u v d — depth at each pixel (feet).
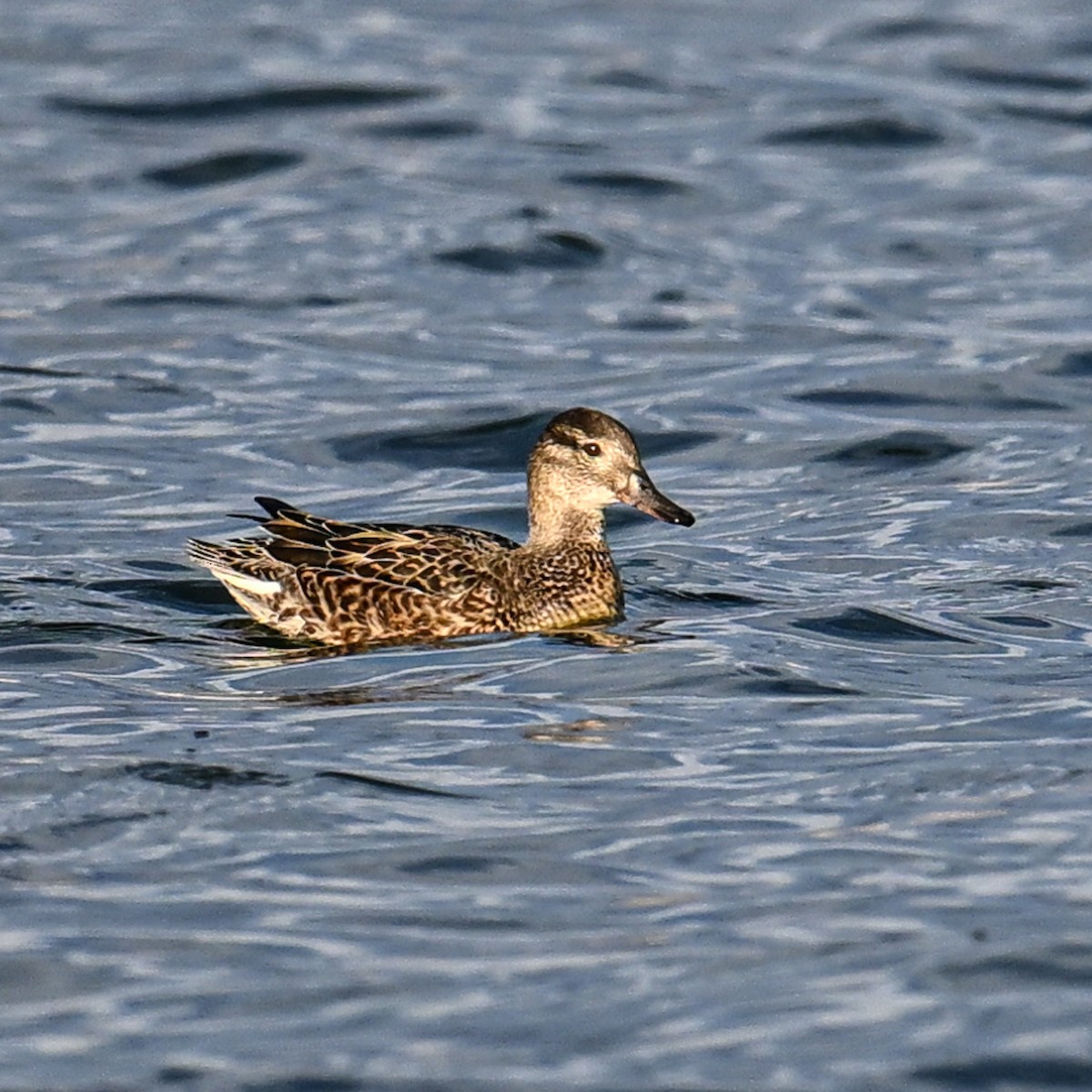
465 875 37.73
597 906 36.52
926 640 51.34
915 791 41.29
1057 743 43.70
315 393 75.31
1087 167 103.91
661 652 50.57
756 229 95.45
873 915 36.04
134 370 77.00
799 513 63.62
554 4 134.21
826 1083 31.17
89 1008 33.24
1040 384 76.23
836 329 82.79
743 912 36.24
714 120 110.42
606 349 80.74
